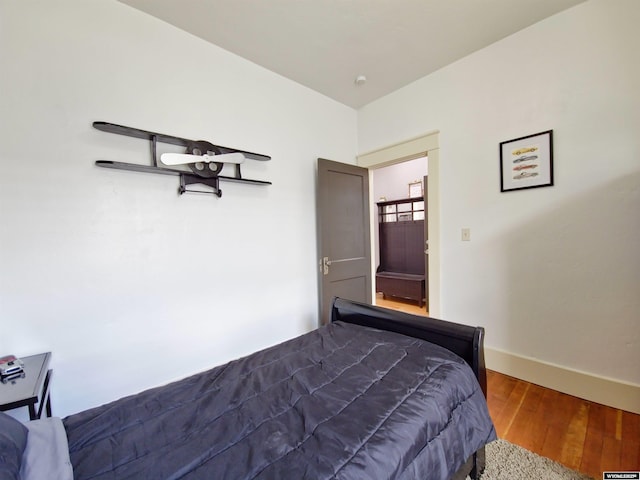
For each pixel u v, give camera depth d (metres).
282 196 2.79
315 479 0.73
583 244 2.01
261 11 1.98
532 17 2.09
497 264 2.42
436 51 2.46
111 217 1.87
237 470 0.76
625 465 1.42
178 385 1.22
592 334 2.00
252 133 2.57
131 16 1.93
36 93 1.63
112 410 1.05
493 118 2.40
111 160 1.86
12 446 0.73
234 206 2.45
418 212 4.81
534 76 2.18
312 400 1.07
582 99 1.98
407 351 1.42
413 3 1.93
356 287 3.30
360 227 3.37
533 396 2.06
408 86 2.98
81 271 1.77
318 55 2.48
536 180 2.19
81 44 1.75
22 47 1.59
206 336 2.29
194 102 2.22
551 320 2.16
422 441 0.94
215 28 2.14
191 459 0.80
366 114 3.41
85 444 0.89
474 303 2.57
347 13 2.01
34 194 1.63
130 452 0.84
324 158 3.14
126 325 1.93
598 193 1.95
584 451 1.52
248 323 2.55
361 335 1.65
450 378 1.20
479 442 1.16
